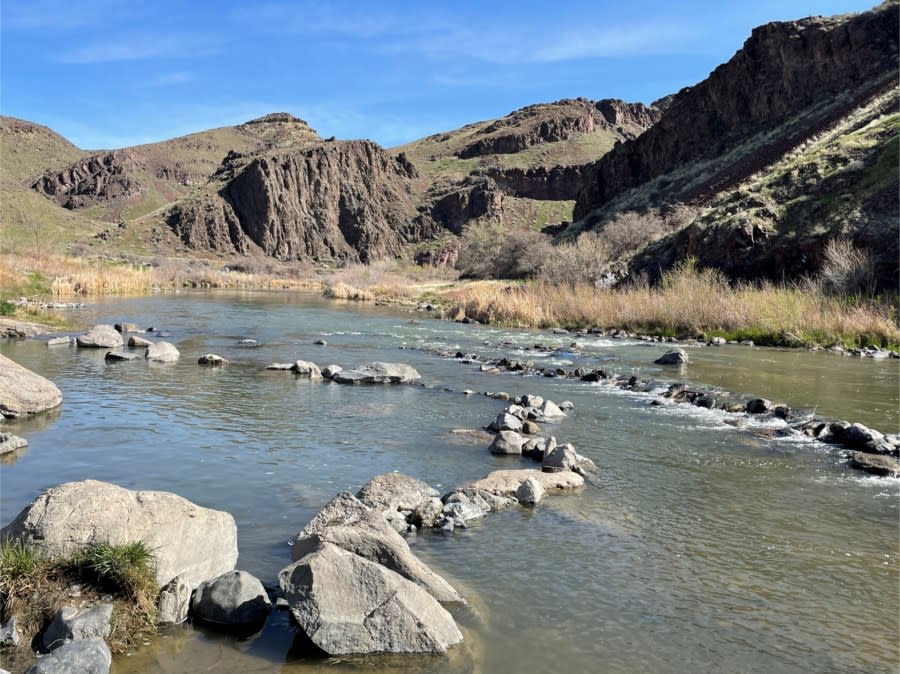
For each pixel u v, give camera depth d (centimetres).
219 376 1572
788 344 2397
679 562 644
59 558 524
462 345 2330
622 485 873
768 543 692
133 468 866
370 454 975
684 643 507
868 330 2366
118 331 2361
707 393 1451
